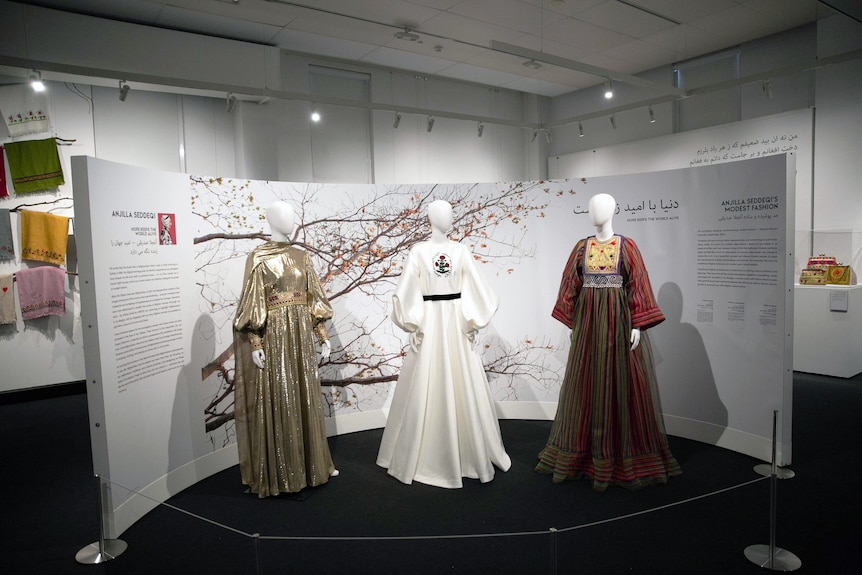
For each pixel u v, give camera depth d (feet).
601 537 7.25
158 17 16.81
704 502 9.08
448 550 7.75
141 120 18.66
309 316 10.59
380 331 13.65
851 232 18.01
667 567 7.25
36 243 17.08
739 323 11.26
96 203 8.53
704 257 11.75
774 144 19.63
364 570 7.45
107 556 8.05
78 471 11.70
